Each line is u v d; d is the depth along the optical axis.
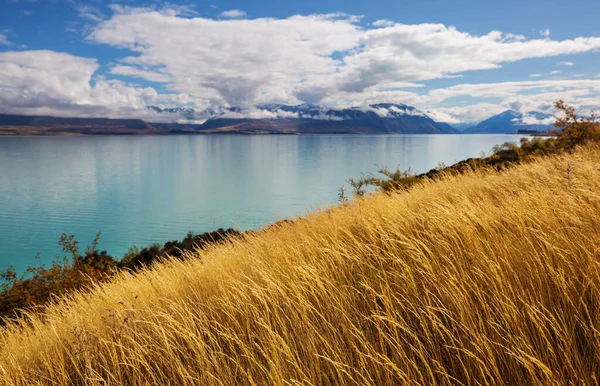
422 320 2.43
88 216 88.75
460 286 2.63
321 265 3.88
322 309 3.06
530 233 3.23
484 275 2.68
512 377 2.01
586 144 10.75
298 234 6.07
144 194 122.25
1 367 3.45
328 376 2.42
